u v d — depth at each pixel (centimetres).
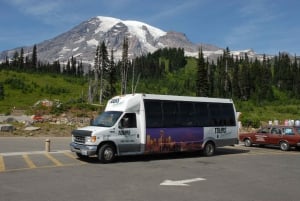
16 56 18800
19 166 1511
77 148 1697
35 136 3038
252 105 11069
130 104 1784
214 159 1920
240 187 1177
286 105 11675
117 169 1493
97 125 1769
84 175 1331
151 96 1870
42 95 12269
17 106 9081
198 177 1342
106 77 10725
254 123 4588
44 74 16338
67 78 16138
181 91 14450
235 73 13200
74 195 1012
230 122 2233
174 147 1912
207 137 2072
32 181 1203
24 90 12425
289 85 15288
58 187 1115
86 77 17400
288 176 1411
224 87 12912
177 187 1150
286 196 1059
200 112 2070
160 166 1606
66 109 5347
